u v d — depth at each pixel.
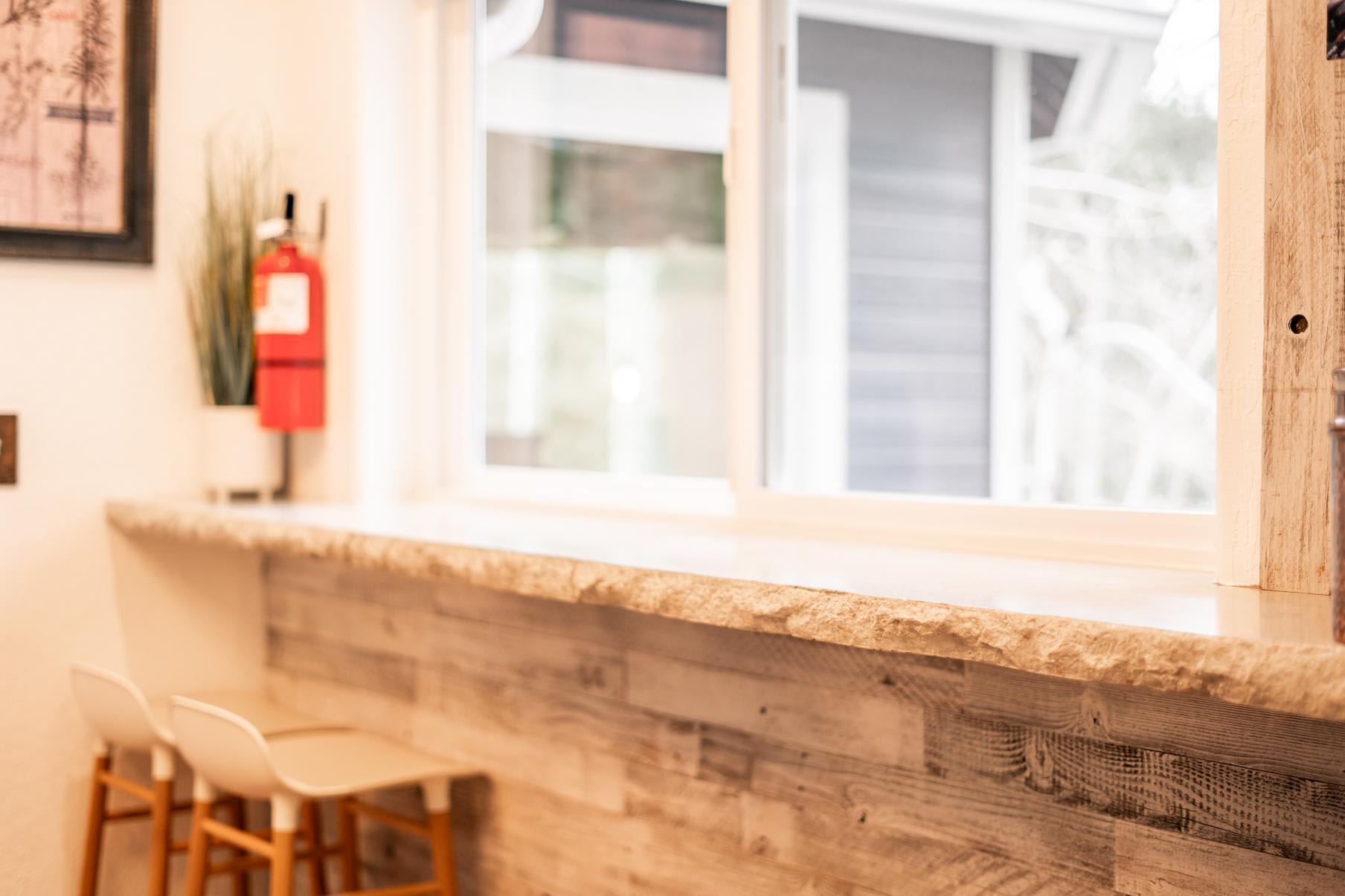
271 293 2.72
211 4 2.86
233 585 2.96
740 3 2.12
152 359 2.81
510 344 3.05
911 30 3.72
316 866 2.57
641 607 1.46
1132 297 3.20
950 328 3.82
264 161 2.93
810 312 3.99
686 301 3.72
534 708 2.20
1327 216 1.16
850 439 4.04
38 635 2.70
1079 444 3.41
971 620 1.10
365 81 2.79
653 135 3.06
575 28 2.88
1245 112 1.23
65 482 2.72
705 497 2.24
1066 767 1.40
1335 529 0.90
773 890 1.76
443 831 2.19
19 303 2.66
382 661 2.59
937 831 1.54
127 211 2.74
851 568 1.45
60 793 2.72
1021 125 3.50
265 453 2.79
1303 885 1.19
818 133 3.95
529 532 1.98
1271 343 1.20
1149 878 1.32
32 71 2.64
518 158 3.06
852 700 1.65
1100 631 1.00
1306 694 0.87
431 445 2.89
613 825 2.03
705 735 1.86
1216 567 1.28
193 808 2.72
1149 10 2.81
